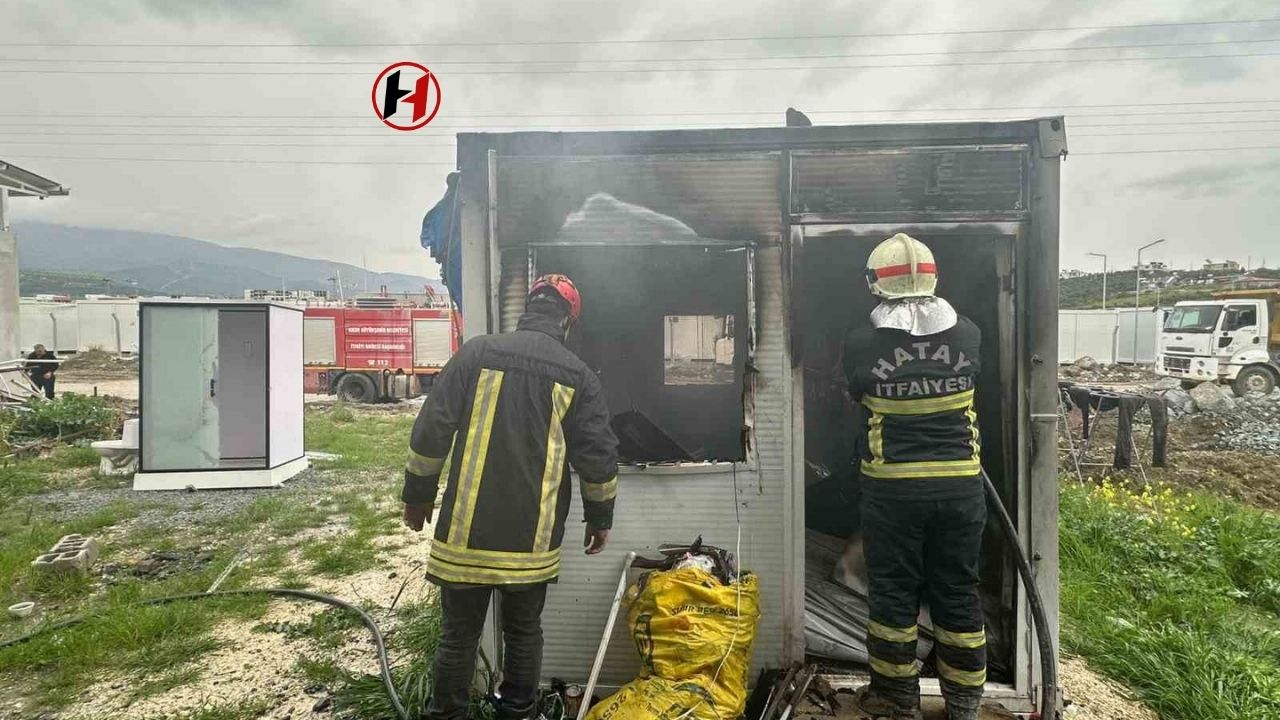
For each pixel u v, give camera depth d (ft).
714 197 8.09
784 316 8.09
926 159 7.95
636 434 9.05
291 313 25.43
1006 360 8.16
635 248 8.18
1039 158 7.86
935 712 7.91
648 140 8.02
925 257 7.48
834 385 11.71
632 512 8.25
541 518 6.73
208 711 8.82
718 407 9.70
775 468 8.18
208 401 23.07
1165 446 31.35
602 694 8.25
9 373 37.76
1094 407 32.76
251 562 15.15
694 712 6.75
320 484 23.91
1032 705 8.10
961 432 7.28
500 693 7.36
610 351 9.72
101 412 34.45
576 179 8.09
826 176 8.03
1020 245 7.97
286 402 24.97
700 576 7.54
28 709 9.01
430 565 6.78
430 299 66.85
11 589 13.41
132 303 93.35
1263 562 16.12
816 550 10.49
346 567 14.80
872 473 7.45
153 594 12.99
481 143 8.08
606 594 8.32
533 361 6.90
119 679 9.81
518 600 7.15
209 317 23.06
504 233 8.17
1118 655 10.83
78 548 14.73
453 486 6.69
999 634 8.45
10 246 39.60
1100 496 22.17
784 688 7.86
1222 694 9.45
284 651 10.68
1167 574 14.90
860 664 8.54
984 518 7.30
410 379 57.77
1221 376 49.57
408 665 9.94
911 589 7.44
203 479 22.81
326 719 8.67
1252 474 30.40
